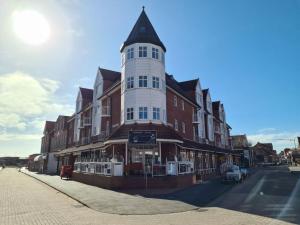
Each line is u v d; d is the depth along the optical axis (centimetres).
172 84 3103
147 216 1075
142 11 2978
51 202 1470
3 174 4866
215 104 5384
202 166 3634
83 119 4131
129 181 2012
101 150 3067
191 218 1020
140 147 2477
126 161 2369
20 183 2811
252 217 1016
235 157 6250
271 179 2962
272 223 913
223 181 2595
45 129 7294
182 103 3341
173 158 2569
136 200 1456
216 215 1067
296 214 1070
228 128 6334
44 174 4712
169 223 940
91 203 1370
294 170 4938
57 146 5766
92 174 2483
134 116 2505
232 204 1331
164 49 2845
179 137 2528
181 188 2039
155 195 1667
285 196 1599
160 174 2136
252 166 8206
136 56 2658
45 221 982
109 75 3525
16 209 1243
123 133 2408
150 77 2605
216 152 3953
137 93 2553
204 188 2052
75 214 1120
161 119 2569
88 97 4331
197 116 3759
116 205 1308
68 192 1850
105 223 947
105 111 3189
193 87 3862
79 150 3494
